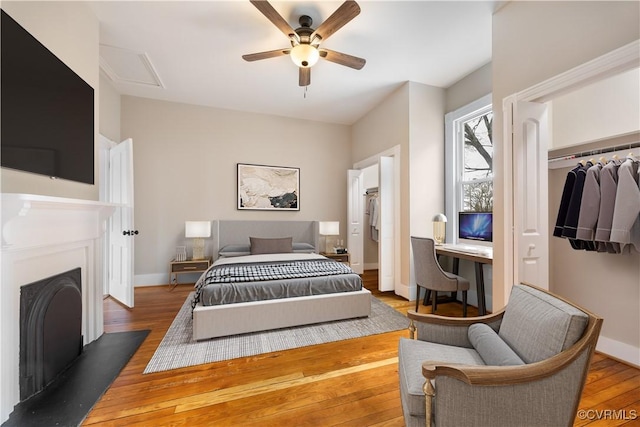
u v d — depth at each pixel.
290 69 3.28
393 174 3.88
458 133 3.62
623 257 1.98
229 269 2.89
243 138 4.62
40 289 1.60
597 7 1.68
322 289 2.69
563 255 2.36
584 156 2.21
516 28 2.17
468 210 3.50
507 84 2.24
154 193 4.16
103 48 2.85
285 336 2.40
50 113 1.72
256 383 1.74
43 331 1.61
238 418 1.43
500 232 2.29
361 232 5.10
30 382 1.53
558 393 0.95
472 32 2.61
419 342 1.44
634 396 1.58
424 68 3.27
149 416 1.44
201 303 2.38
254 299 2.47
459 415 0.95
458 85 3.56
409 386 1.07
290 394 1.63
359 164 4.96
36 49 1.60
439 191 3.70
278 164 4.83
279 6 2.30
